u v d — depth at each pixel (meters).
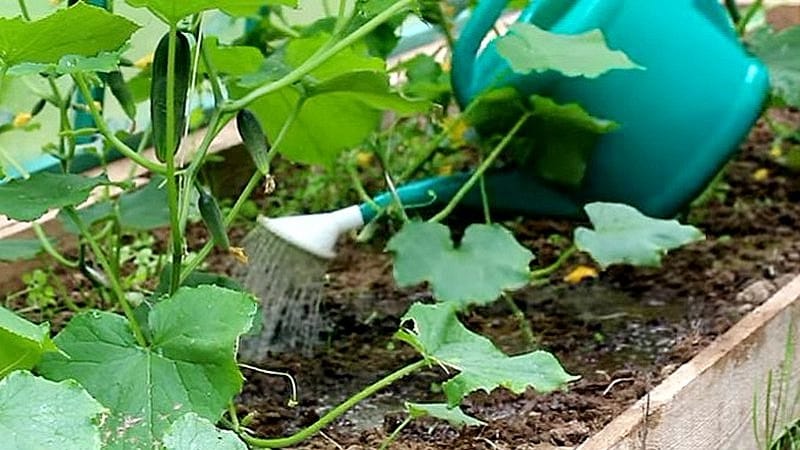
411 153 2.79
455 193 2.37
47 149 2.29
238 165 2.82
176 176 1.91
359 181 2.63
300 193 2.78
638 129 2.35
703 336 2.27
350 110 2.21
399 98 2.01
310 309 2.27
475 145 2.53
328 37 2.08
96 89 2.32
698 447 2.14
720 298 2.41
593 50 2.17
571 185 2.38
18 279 2.50
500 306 2.42
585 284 2.48
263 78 2.12
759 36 2.63
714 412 2.17
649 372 2.18
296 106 2.02
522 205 2.42
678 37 2.34
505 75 2.29
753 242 2.61
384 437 2.02
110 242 2.32
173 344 1.67
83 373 1.65
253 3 1.68
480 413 2.07
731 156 2.40
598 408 2.07
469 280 2.12
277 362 2.22
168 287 1.96
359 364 2.23
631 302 2.42
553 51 2.16
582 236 2.17
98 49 1.67
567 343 2.29
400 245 2.15
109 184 1.92
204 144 1.87
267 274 2.23
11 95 2.52
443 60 3.06
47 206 1.84
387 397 2.14
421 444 2.00
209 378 1.65
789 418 2.30
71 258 2.54
